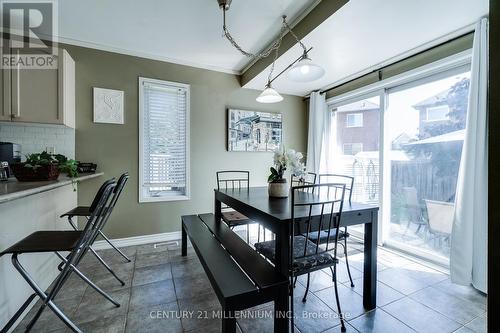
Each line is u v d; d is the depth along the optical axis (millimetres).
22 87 2121
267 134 3680
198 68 3207
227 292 1163
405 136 2674
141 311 1619
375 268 1671
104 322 1507
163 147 3033
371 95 3006
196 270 2211
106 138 2723
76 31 2406
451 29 1975
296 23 2209
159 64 2975
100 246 2713
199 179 3229
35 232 1556
